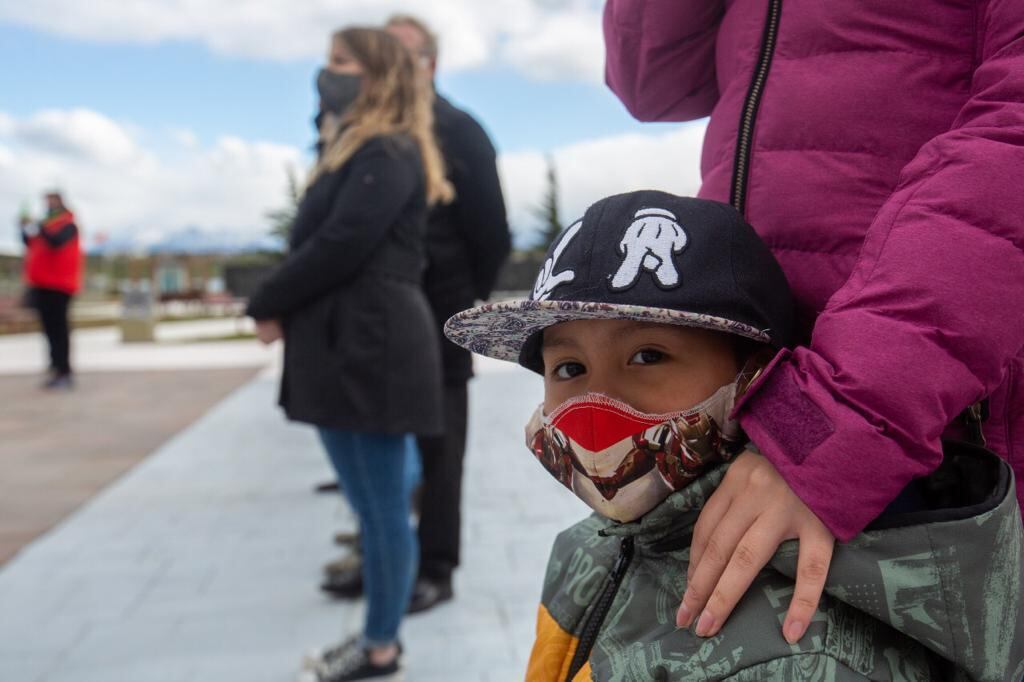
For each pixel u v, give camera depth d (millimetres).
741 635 768
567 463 945
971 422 939
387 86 2494
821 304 1030
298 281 2363
